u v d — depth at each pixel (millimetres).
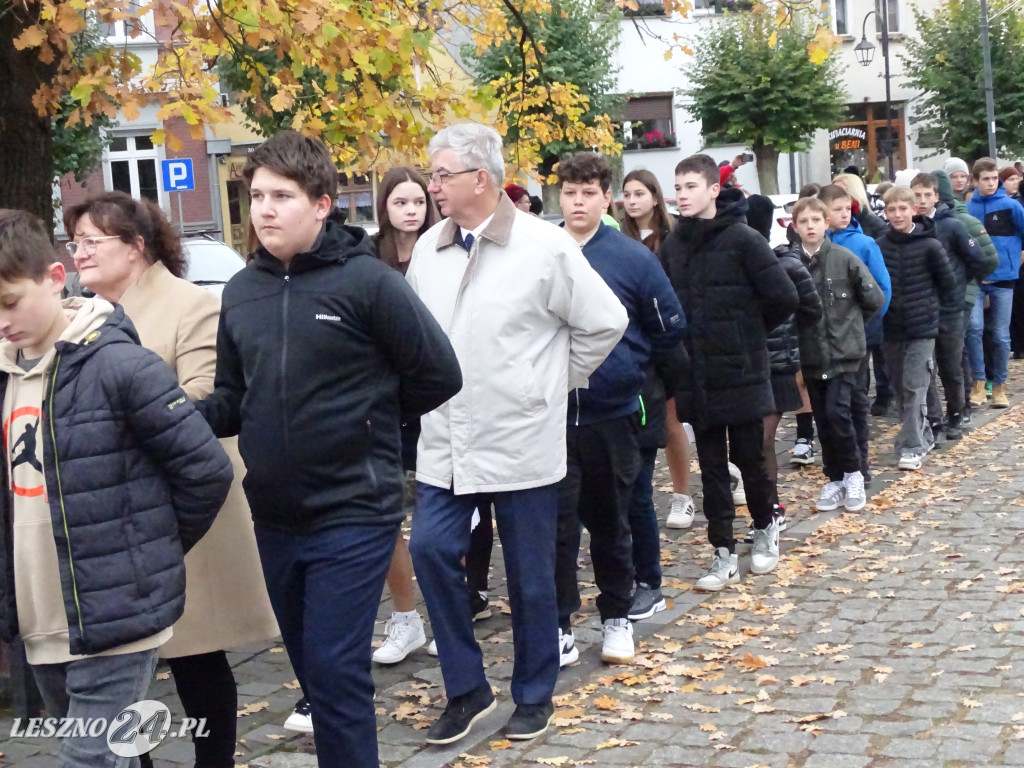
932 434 9484
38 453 2994
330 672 3340
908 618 5508
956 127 31703
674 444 7461
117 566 2959
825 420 7816
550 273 4383
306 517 3361
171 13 5426
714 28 28188
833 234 8266
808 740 4199
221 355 3557
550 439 4438
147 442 3010
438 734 4398
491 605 6152
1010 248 11008
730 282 5887
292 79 6012
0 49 5672
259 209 3330
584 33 23594
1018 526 7078
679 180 5895
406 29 5703
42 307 2961
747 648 5258
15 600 3078
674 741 4293
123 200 3795
